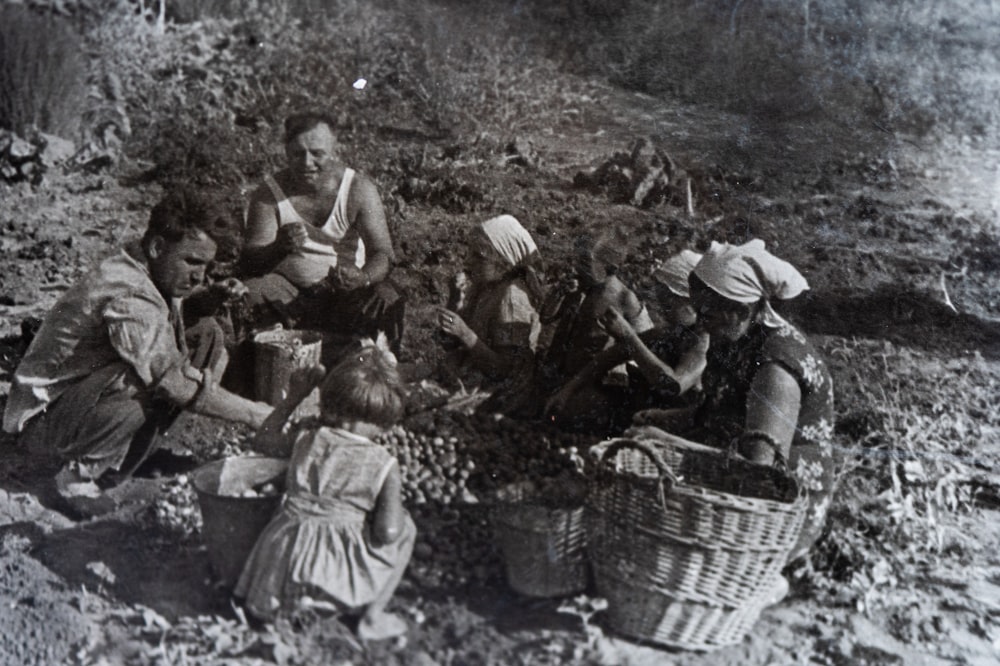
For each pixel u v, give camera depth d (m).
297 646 4.49
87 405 4.90
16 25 5.09
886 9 5.11
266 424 4.80
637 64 5.07
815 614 4.65
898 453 4.88
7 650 4.57
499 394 4.87
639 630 4.48
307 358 4.86
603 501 4.48
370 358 4.78
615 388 4.84
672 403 4.80
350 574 4.48
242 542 4.57
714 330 4.82
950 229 5.02
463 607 4.57
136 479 4.91
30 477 4.93
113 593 4.70
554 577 4.54
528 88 5.07
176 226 4.95
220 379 4.91
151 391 4.90
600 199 4.99
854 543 4.80
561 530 4.52
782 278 4.89
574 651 4.46
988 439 4.92
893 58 5.11
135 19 5.20
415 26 5.12
